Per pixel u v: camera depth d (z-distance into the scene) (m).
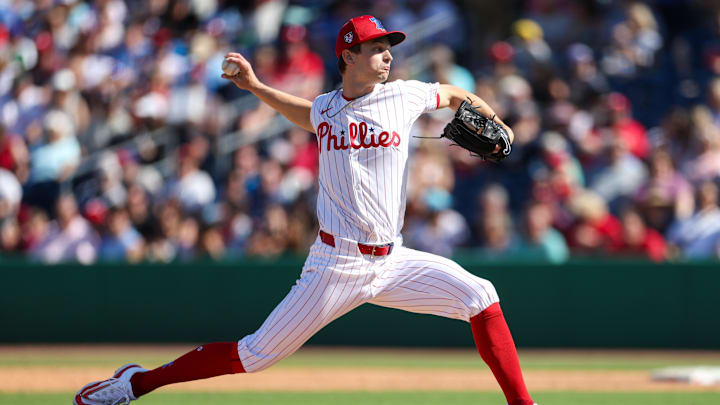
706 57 46.22
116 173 38.12
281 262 34.09
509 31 49.47
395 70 42.41
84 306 34.59
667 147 39.28
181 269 34.41
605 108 41.12
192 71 42.81
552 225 35.56
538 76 42.97
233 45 46.53
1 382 24.67
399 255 14.71
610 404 21.02
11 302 34.66
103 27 44.88
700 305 32.62
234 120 41.91
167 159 41.06
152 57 44.28
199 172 38.50
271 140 41.59
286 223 35.31
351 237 14.09
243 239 36.69
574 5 46.66
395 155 14.18
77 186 40.59
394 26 45.56
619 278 33.00
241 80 15.05
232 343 14.83
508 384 14.65
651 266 32.91
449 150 40.34
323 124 14.38
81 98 42.22
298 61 43.09
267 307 34.00
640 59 45.62
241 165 39.59
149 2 47.59
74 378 25.47
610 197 37.75
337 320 34.38
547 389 23.94
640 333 32.84
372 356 32.16
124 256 35.56
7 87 42.44
